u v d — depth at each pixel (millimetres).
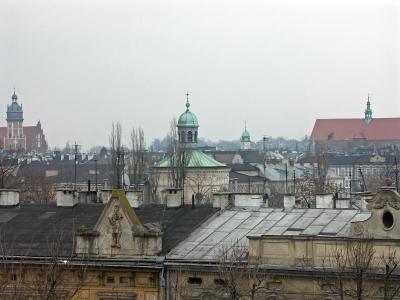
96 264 68500
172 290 67188
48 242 72500
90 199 84500
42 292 61500
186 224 73250
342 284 58781
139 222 69500
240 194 76250
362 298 58906
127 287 68375
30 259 69562
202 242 69750
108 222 69562
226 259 63719
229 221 72562
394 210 60875
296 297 63000
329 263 62094
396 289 57625
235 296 59938
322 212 70062
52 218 77562
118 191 69938
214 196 75625
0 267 68688
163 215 75938
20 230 75562
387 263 57906
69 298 65688
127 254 68938
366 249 58688
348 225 66125
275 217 71375
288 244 63719
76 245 70125
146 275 68000
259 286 62688
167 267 67312
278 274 63312
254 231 69750
